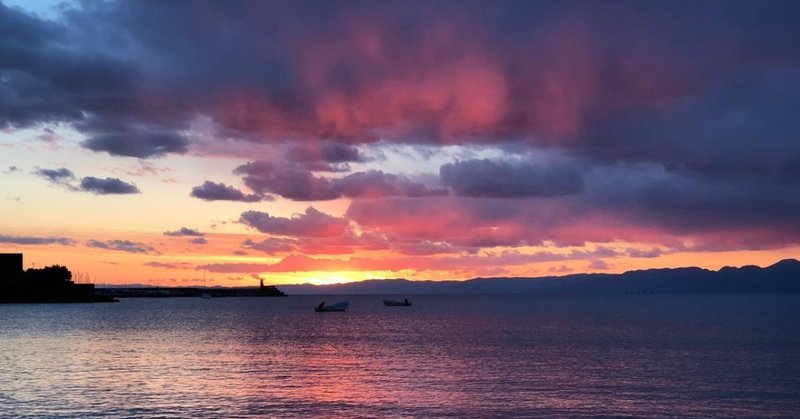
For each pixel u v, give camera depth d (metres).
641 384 60.31
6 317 193.12
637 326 142.00
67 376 64.94
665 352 86.69
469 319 183.00
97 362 76.81
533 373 67.56
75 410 48.88
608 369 70.38
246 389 57.56
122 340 108.62
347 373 67.56
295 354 86.50
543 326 146.50
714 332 121.25
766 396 54.47
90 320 176.62
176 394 55.12
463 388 58.34
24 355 84.62
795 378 63.56
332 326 150.25
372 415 47.56
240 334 123.44
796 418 46.97
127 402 51.78
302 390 57.19
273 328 143.25
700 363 74.88
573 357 81.88
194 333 125.69
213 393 55.56
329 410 49.12
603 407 50.22
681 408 50.00
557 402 52.09
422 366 73.50
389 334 123.50
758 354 83.50
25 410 48.91
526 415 47.66
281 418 46.59
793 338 106.62
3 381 61.66
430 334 123.19
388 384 60.47
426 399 53.28
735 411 49.03
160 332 128.50
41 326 147.50
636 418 46.81
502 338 112.50
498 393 55.88
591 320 171.12
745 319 166.75
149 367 72.25
